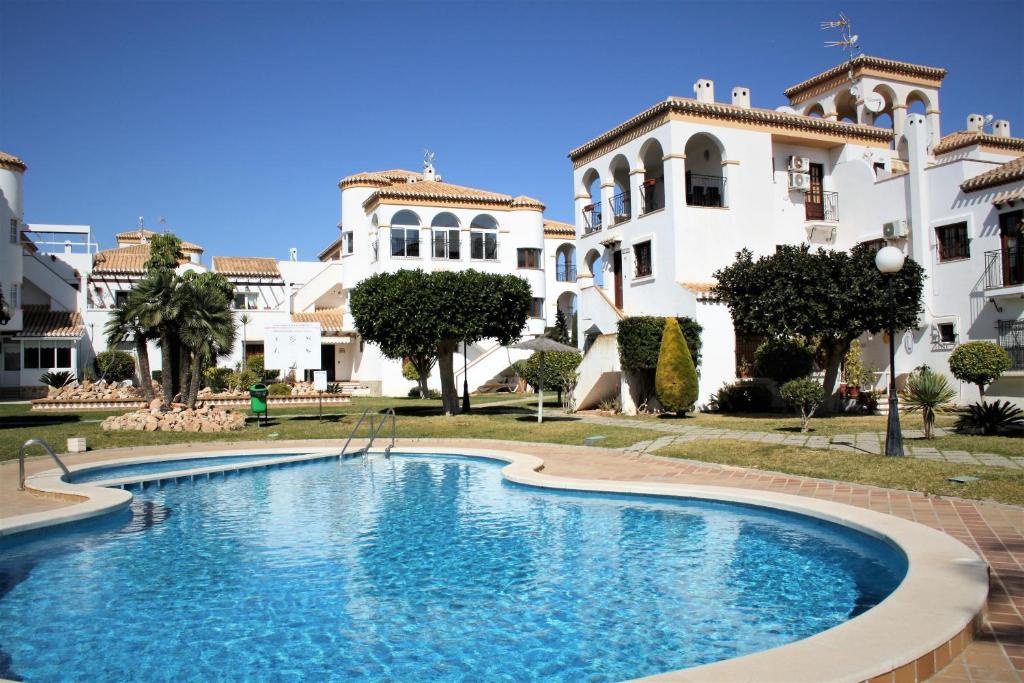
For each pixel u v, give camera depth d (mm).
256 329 45375
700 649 5918
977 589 5922
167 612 6980
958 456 13445
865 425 19422
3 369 39781
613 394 27625
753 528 9945
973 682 4586
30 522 9625
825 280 21594
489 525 10375
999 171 24047
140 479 13430
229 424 22188
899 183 27656
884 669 4469
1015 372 22406
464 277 24469
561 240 53719
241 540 9695
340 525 10500
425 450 17391
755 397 25719
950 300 25422
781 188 29953
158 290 23609
